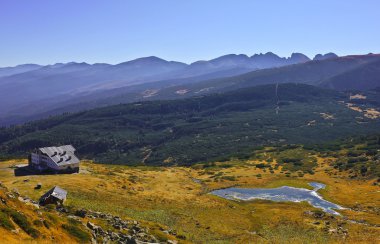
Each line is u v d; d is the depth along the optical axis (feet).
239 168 552.00
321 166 534.78
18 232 122.31
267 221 290.15
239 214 310.86
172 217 273.75
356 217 300.40
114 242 156.56
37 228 132.67
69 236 142.10
